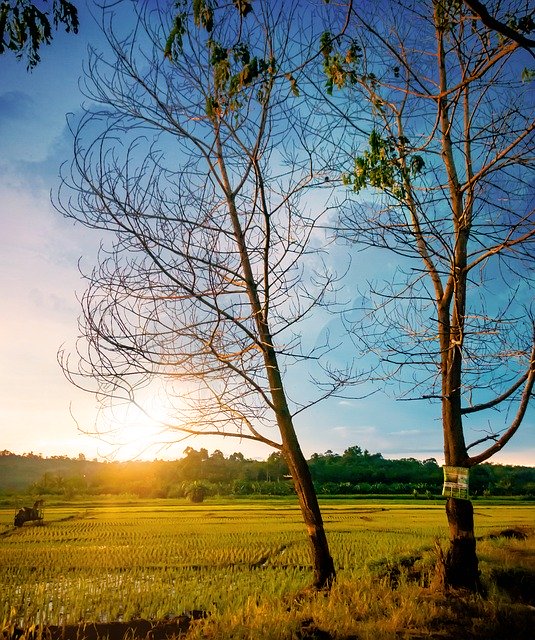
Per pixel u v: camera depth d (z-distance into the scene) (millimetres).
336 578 9711
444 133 9195
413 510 60812
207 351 8445
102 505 86562
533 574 10320
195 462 136250
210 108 7070
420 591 9125
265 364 9477
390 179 7551
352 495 97750
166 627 10562
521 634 7453
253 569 18875
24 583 16828
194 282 8125
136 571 19156
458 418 9656
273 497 101250
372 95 9070
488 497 93625
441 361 9672
